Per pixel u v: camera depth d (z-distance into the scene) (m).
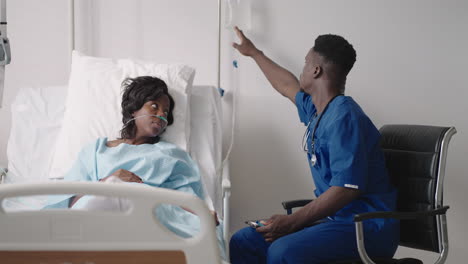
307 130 2.00
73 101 2.23
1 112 2.61
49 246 1.15
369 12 2.60
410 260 1.77
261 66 2.34
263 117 2.66
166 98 2.11
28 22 2.58
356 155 1.75
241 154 2.68
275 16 2.60
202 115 2.35
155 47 2.61
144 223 1.16
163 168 1.92
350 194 1.74
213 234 1.17
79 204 1.56
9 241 1.16
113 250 1.17
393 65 2.63
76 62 2.33
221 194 2.29
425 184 1.85
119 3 2.59
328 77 1.92
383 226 1.78
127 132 2.08
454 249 2.71
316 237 1.75
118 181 1.65
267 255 1.79
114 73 2.28
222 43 2.62
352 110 1.81
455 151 2.67
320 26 2.61
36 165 2.23
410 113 2.65
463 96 2.64
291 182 2.70
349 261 1.75
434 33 2.61
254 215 2.72
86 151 2.00
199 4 2.60
